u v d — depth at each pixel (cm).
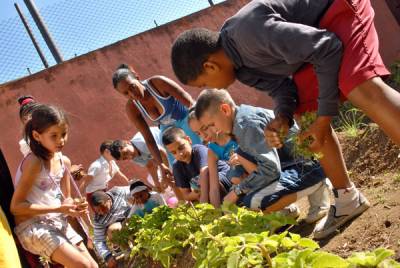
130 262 548
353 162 500
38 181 413
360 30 264
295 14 274
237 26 274
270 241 279
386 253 234
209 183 476
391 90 254
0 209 326
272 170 373
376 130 496
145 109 568
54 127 403
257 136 374
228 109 386
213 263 309
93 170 705
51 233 405
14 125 869
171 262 445
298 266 249
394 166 445
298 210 414
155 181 636
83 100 897
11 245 312
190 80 298
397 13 859
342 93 281
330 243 337
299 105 319
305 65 303
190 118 450
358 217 349
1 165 397
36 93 883
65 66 900
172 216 454
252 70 295
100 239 608
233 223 374
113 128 899
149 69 930
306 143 312
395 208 334
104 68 913
